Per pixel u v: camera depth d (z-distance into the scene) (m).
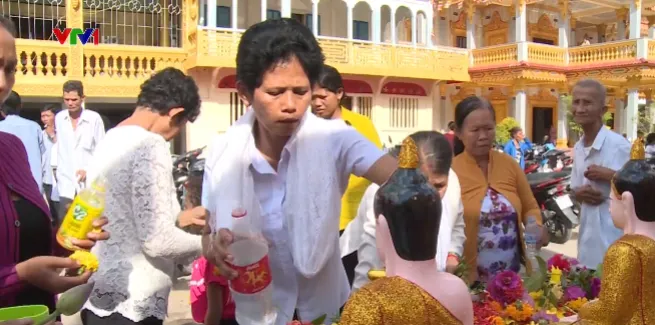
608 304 2.09
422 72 18.47
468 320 1.58
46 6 13.80
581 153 4.16
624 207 2.21
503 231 3.56
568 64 20.08
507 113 20.62
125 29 14.77
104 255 2.63
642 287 2.08
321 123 2.26
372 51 17.47
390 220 1.55
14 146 2.32
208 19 15.59
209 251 2.14
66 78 13.24
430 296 1.52
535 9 21.70
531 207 3.75
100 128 6.63
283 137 2.24
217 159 2.30
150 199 2.60
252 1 17.33
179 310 5.28
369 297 1.53
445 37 21.03
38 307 1.89
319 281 2.31
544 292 3.00
